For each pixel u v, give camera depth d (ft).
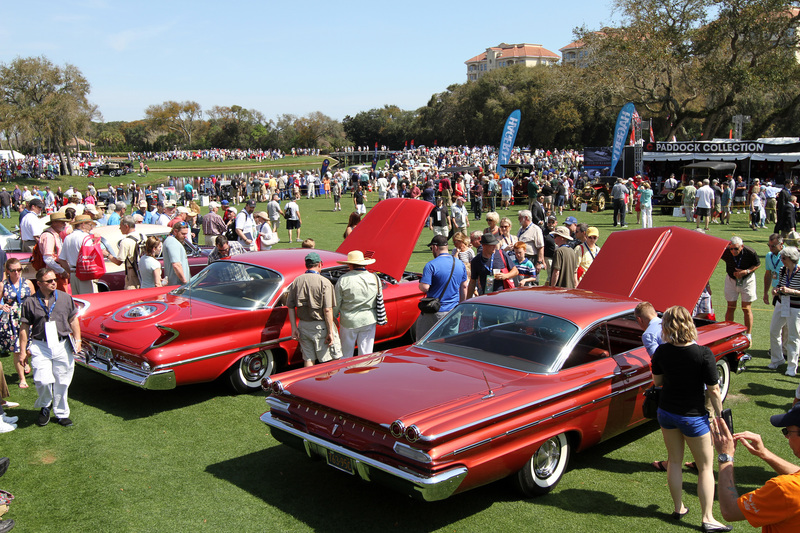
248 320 21.06
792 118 180.04
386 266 24.08
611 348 16.97
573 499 15.07
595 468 16.84
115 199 105.40
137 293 24.56
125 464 16.60
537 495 15.16
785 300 24.20
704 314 25.62
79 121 193.26
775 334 24.97
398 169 154.61
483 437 13.14
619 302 18.01
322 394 14.53
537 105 242.78
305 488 15.47
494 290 24.71
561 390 14.67
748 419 20.15
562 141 245.04
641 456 17.70
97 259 27.43
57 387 18.93
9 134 184.75
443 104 313.53
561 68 172.76
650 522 14.06
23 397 21.89
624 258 21.79
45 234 28.35
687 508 14.71
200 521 13.78
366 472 13.41
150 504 14.51
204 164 289.33
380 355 17.24
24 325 18.53
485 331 17.20
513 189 100.48
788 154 95.25
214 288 23.17
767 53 131.75
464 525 13.78
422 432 12.36
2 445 17.72
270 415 15.72
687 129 216.13
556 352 15.74
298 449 15.17
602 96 148.25
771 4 123.95
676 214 86.69
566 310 17.03
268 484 15.65
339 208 100.22
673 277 20.44
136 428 19.04
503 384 14.65
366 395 14.11
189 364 19.67
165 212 49.55
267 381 15.56
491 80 283.79
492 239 24.26
